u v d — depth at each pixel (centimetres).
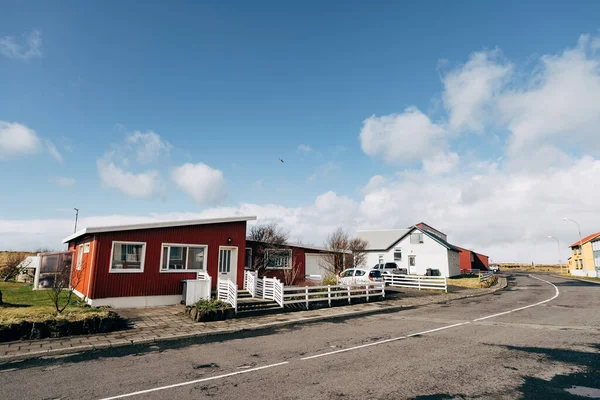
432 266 4188
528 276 4878
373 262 4525
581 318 1295
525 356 793
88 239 1599
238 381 648
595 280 3872
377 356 805
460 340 958
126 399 568
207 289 1467
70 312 1122
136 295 1511
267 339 1010
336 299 1727
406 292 2259
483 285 2725
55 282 1222
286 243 2372
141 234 1558
